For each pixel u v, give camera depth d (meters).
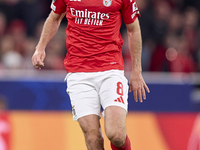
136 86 14.82
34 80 24.27
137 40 14.77
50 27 15.19
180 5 34.66
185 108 25.56
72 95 14.56
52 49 28.45
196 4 35.12
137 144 20.95
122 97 14.12
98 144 14.05
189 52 32.22
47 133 20.47
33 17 32.38
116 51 14.60
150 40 31.94
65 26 31.14
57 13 15.03
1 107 23.92
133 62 14.89
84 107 14.22
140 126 21.31
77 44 14.48
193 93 25.81
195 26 34.06
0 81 24.00
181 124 21.61
